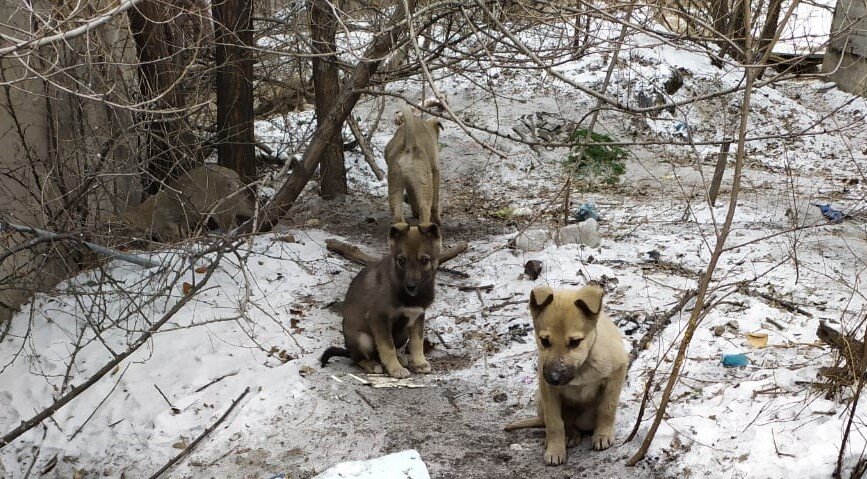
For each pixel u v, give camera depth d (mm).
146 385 3928
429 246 3775
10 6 4262
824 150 6590
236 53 5047
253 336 4055
